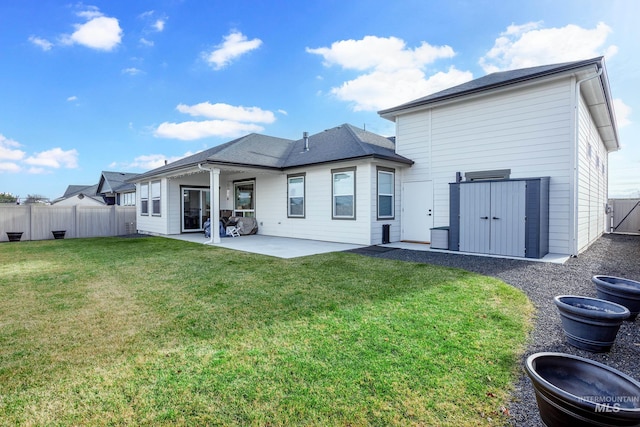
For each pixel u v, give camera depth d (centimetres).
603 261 706
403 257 770
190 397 224
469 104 935
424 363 267
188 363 271
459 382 240
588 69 726
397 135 1115
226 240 1164
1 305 428
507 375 250
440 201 1004
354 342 306
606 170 1509
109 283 546
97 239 1341
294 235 1243
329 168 1109
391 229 1070
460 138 954
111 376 252
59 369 263
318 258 762
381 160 978
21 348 300
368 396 224
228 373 254
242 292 480
